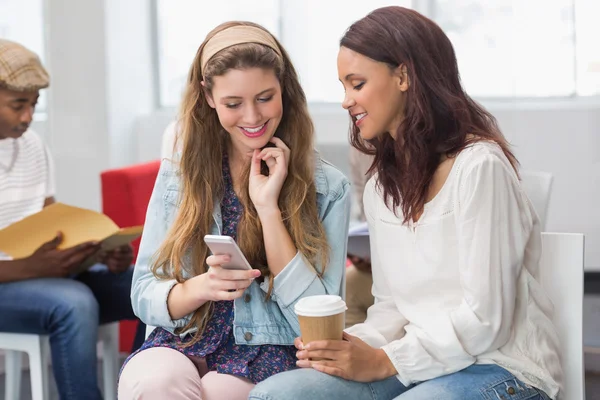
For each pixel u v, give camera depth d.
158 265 1.74
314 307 1.47
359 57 1.60
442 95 1.58
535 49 4.39
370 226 1.74
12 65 2.50
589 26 4.33
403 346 1.54
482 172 1.52
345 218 1.79
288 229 1.74
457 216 1.54
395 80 1.60
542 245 1.62
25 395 3.01
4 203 2.62
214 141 1.79
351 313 2.67
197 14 4.83
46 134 4.83
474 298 1.50
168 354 1.66
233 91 1.66
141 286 1.75
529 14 4.38
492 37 4.44
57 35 4.56
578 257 1.59
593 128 4.26
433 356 1.53
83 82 4.55
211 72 1.68
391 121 1.64
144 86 4.83
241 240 1.73
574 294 1.60
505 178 1.52
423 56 1.58
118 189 3.08
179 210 1.76
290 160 1.77
